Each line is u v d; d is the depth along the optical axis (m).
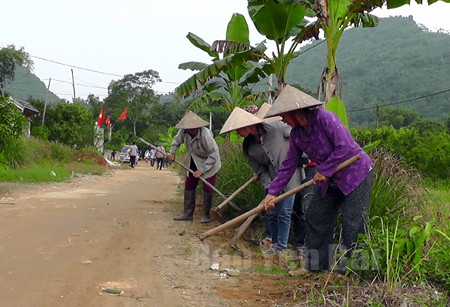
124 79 60.38
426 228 3.49
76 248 4.88
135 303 3.36
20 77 112.75
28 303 3.24
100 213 7.32
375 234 3.84
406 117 47.62
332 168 3.80
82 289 3.59
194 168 7.07
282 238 5.02
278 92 8.49
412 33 191.38
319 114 3.88
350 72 133.50
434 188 12.77
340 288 3.47
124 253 4.79
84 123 27.42
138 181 15.43
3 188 9.81
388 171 5.23
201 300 3.49
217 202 7.36
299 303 3.41
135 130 58.25
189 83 8.25
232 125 5.15
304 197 5.23
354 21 8.34
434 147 15.11
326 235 4.17
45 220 6.41
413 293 3.22
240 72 11.12
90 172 17.20
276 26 8.11
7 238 5.19
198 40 10.07
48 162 16.81
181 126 6.71
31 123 25.86
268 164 5.33
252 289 3.80
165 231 6.10
